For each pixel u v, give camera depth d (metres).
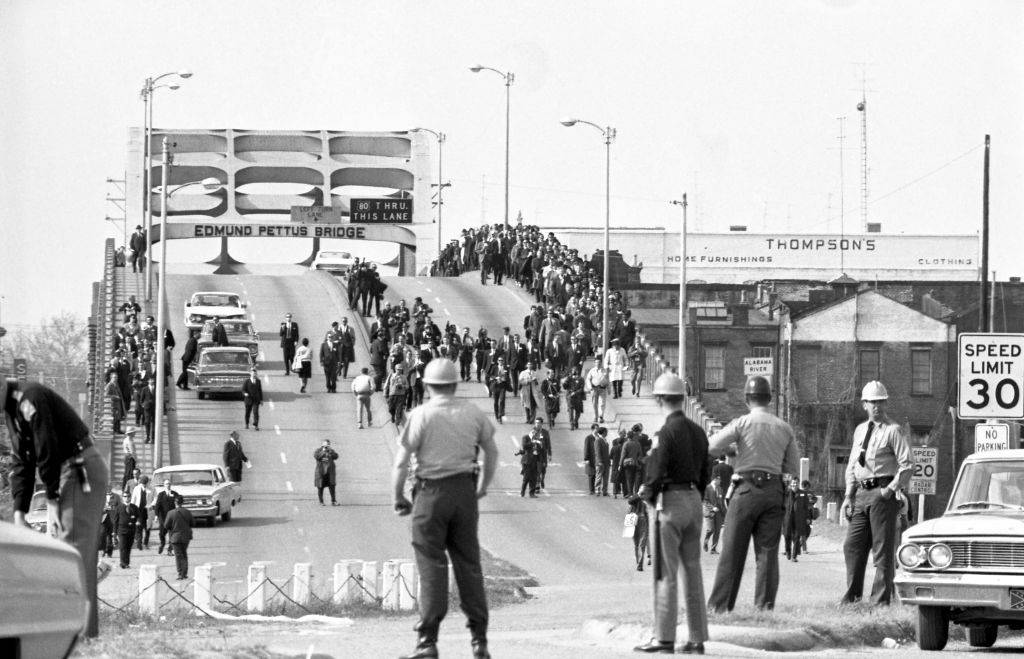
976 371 41.41
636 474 88.31
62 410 21.36
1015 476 30.11
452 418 21.62
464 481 21.67
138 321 125.44
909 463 32.56
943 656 26.28
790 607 31.16
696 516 25.47
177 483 76.38
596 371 106.44
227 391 113.44
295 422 106.38
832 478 152.62
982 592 27.55
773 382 155.75
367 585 50.00
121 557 62.91
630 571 63.56
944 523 28.45
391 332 123.50
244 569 61.59
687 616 25.45
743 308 158.38
